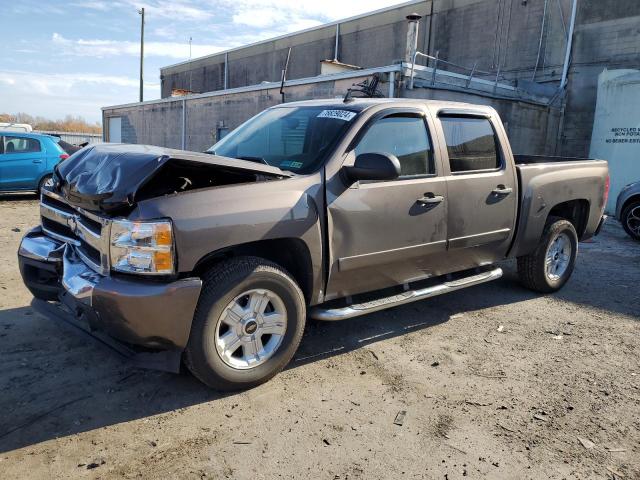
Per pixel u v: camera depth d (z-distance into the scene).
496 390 3.57
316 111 4.17
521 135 15.77
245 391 3.43
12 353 3.81
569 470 2.76
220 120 20.19
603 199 6.13
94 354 3.85
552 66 19.33
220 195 3.13
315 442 2.91
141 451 2.78
